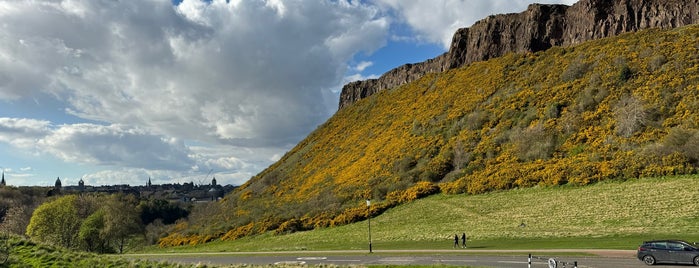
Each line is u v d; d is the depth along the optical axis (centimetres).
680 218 4878
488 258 3853
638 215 5238
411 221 7050
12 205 12681
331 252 5172
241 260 4888
